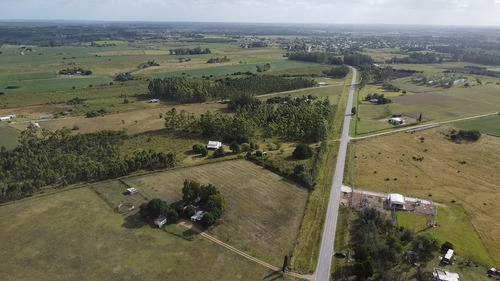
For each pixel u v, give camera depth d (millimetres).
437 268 76375
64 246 80250
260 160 126875
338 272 75312
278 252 80562
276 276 73312
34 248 79438
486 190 111500
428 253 80125
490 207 101750
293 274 74125
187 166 122875
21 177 111312
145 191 105375
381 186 112812
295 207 98875
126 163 115000
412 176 120250
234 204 99250
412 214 97125
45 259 76188
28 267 73812
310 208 98375
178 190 106375
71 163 116000
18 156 120188
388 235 86625
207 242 83125
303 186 110688
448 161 133000
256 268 75312
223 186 109375
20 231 85188
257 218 93062
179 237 84625
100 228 87062
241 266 75688
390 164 129500
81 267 74125
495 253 82500
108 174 113625
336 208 99438
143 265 75062
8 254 77438
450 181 117125
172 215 89500
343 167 125812
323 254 80750
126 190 105750
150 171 118375
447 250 81750
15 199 99500
